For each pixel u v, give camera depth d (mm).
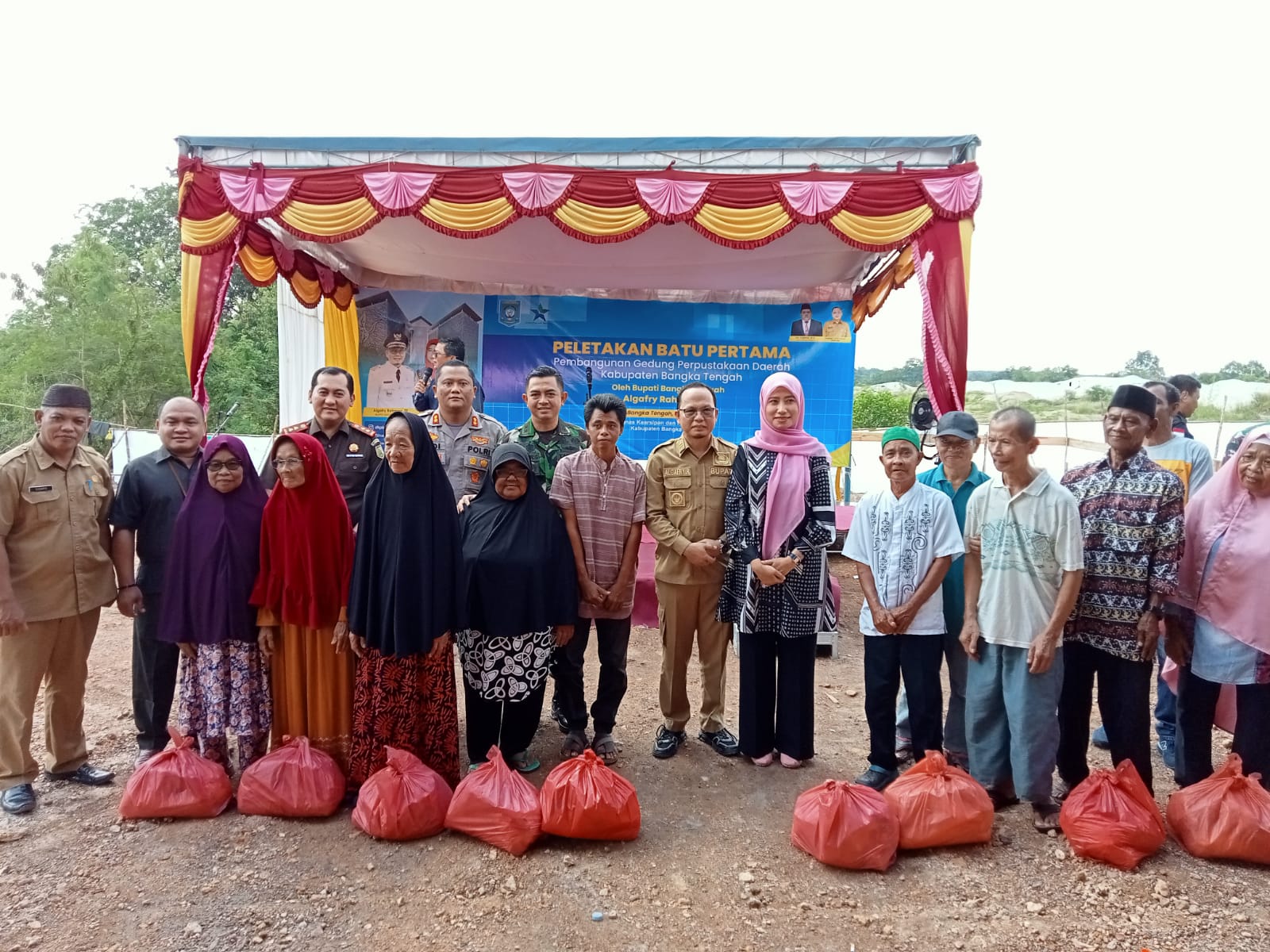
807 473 3379
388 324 8125
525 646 3225
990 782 3115
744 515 3404
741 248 4867
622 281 7969
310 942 2305
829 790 2812
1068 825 2799
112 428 13000
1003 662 3025
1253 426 3281
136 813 2941
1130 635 2980
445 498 3104
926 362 4934
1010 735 3076
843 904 2520
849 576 7801
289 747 3084
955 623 3420
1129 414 2951
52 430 3121
